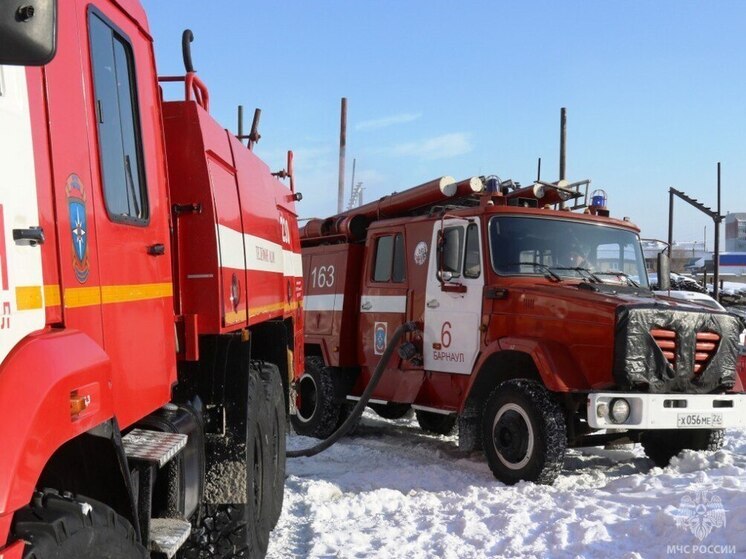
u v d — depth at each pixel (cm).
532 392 694
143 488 316
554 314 727
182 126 410
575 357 705
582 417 722
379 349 970
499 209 813
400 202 969
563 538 519
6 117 221
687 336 695
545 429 675
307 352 1096
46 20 183
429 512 617
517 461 701
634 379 670
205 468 435
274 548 539
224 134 464
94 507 248
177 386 432
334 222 1063
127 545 260
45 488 248
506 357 771
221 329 410
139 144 345
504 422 714
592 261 839
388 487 720
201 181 410
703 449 764
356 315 1024
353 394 1024
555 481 694
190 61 432
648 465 803
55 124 255
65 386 224
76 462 270
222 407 440
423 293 890
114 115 319
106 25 314
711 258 5741
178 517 367
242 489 436
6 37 180
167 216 375
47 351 223
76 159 271
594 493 642
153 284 346
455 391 836
